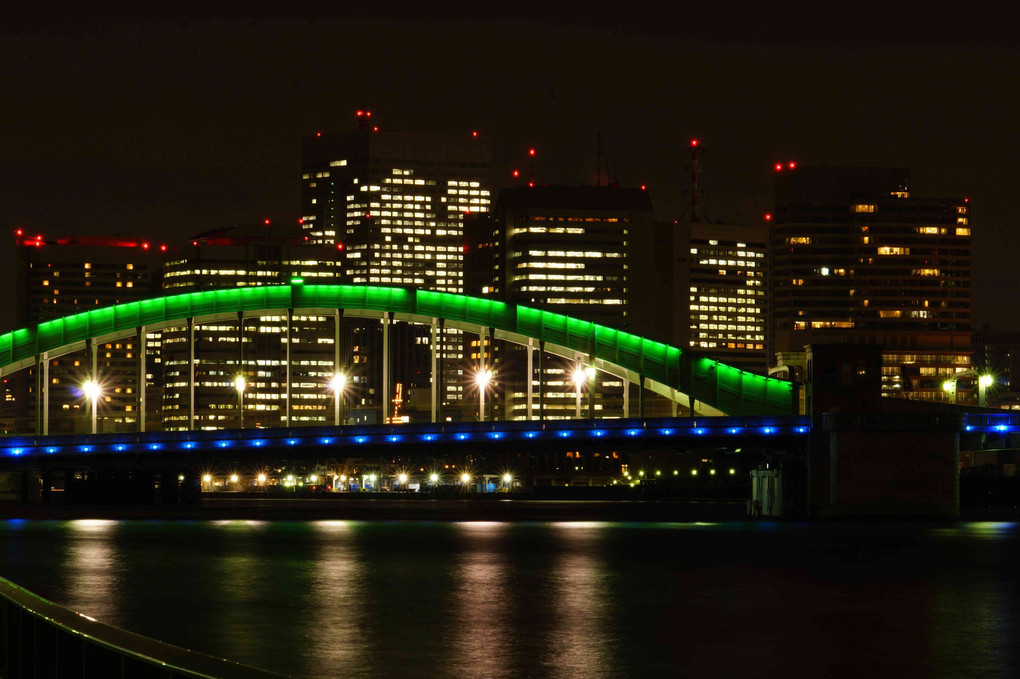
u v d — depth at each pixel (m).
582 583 135.88
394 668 87.94
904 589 132.50
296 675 85.25
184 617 110.69
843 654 93.94
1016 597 126.12
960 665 90.31
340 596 124.50
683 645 97.12
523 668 88.06
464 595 125.69
